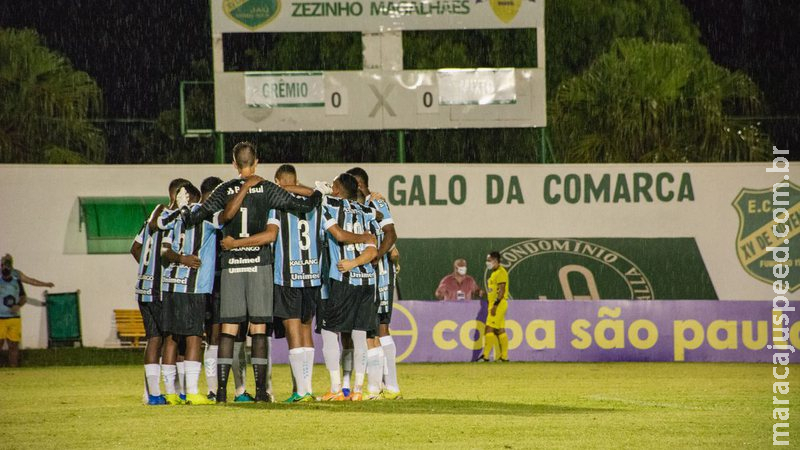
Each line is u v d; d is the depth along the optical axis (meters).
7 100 79.38
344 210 30.86
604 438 22.64
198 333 30.36
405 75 64.44
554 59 91.81
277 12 63.50
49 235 61.06
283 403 30.67
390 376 33.19
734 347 58.03
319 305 31.80
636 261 63.66
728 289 63.56
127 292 61.31
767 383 41.19
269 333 32.59
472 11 64.06
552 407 30.23
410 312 58.03
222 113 64.00
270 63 92.56
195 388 30.50
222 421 25.59
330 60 91.50
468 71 64.75
